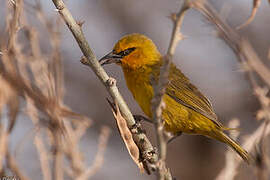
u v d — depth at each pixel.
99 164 9.31
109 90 8.48
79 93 17.67
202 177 16.78
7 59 7.25
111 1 18.97
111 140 17.33
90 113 17.39
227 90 17.62
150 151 8.93
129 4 19.09
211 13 6.88
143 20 19.06
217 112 17.36
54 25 9.66
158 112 6.23
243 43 7.00
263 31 17.09
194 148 17.25
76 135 9.03
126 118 8.80
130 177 16.80
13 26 7.61
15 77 7.23
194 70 18.30
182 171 16.94
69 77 17.53
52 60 8.80
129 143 8.69
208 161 16.98
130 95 18.36
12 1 7.78
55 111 7.80
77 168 8.76
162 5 19.16
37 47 8.90
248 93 16.94
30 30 9.12
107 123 17.42
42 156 8.25
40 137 8.35
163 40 18.98
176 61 18.34
